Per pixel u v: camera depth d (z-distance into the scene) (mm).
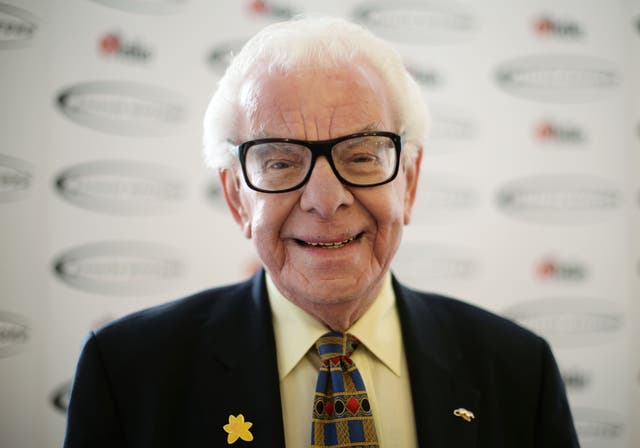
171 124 1967
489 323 1178
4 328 1752
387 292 1100
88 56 1871
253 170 920
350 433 888
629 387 2176
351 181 901
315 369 988
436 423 954
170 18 1973
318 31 943
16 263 1769
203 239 1990
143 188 1931
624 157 2221
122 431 974
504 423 1040
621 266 2201
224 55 2023
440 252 2146
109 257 1889
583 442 2154
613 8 2193
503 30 2199
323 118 871
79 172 1853
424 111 1099
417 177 1130
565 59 2221
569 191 2203
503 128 2191
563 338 2180
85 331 1852
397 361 1036
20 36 1783
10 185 1762
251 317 1075
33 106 1795
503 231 2180
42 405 1792
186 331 1073
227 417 950
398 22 2143
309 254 911
